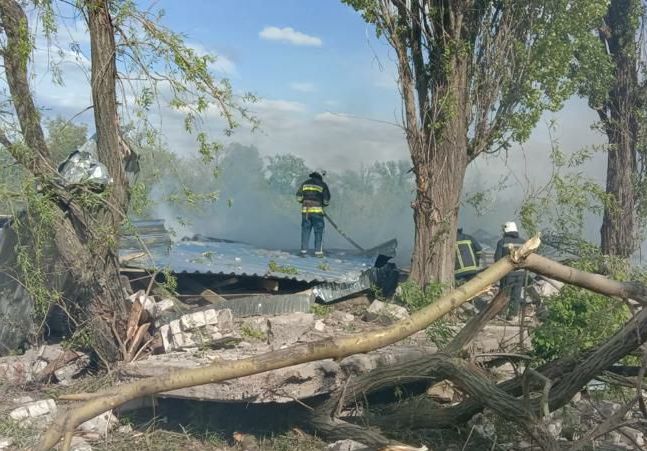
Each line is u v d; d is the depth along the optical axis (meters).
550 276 4.83
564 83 11.45
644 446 5.59
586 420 6.04
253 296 9.26
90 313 7.42
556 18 11.41
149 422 6.38
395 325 4.46
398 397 6.68
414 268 11.11
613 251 16.16
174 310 8.64
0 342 8.49
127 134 7.72
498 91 11.46
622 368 5.68
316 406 6.20
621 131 16.27
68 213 7.27
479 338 7.22
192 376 4.18
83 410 3.95
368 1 10.81
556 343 5.40
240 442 6.15
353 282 10.38
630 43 16.25
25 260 6.95
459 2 10.98
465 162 11.23
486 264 14.30
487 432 5.81
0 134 6.85
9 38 6.79
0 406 6.82
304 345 4.36
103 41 7.13
